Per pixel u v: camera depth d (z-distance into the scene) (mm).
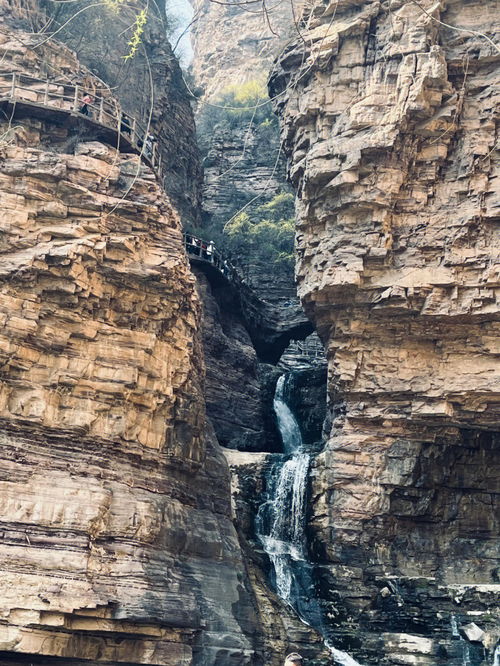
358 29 30562
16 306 22594
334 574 29438
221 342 37812
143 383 24359
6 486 21219
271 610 26219
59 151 26500
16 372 22484
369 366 30734
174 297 25516
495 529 30750
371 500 30281
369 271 29781
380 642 27625
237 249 52312
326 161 30031
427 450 30719
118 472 23359
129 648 21688
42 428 22469
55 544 21109
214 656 23109
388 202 29484
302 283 31531
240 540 29031
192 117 47750
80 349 23547
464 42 30016
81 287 23453
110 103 32156
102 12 39750
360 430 30953
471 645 26938
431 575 30000
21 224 23375
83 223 24188
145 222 25422
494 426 30344
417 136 29688
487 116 29562
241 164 58406
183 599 22672
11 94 26172
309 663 25797
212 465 27984
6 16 30531
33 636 20094
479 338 29484
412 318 29719
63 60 30844
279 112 33281
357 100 30297
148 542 22703
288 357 49500
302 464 31672
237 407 37594
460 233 29062
